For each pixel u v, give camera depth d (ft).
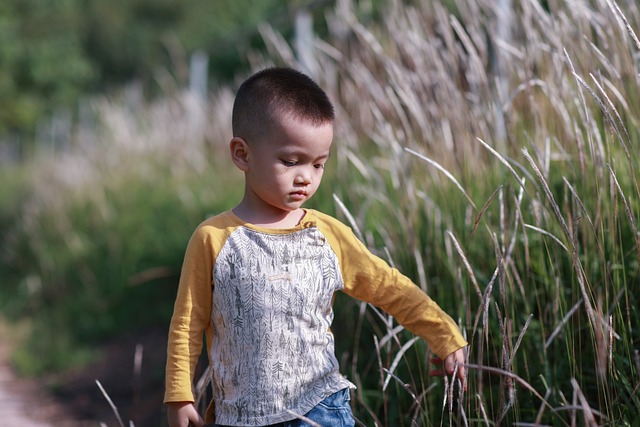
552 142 12.10
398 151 13.08
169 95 33.88
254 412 7.84
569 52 12.44
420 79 14.60
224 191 23.85
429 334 8.27
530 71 12.61
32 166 47.52
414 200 12.40
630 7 12.18
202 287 8.02
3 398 19.19
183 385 7.75
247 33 31.63
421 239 12.50
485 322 8.29
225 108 27.04
